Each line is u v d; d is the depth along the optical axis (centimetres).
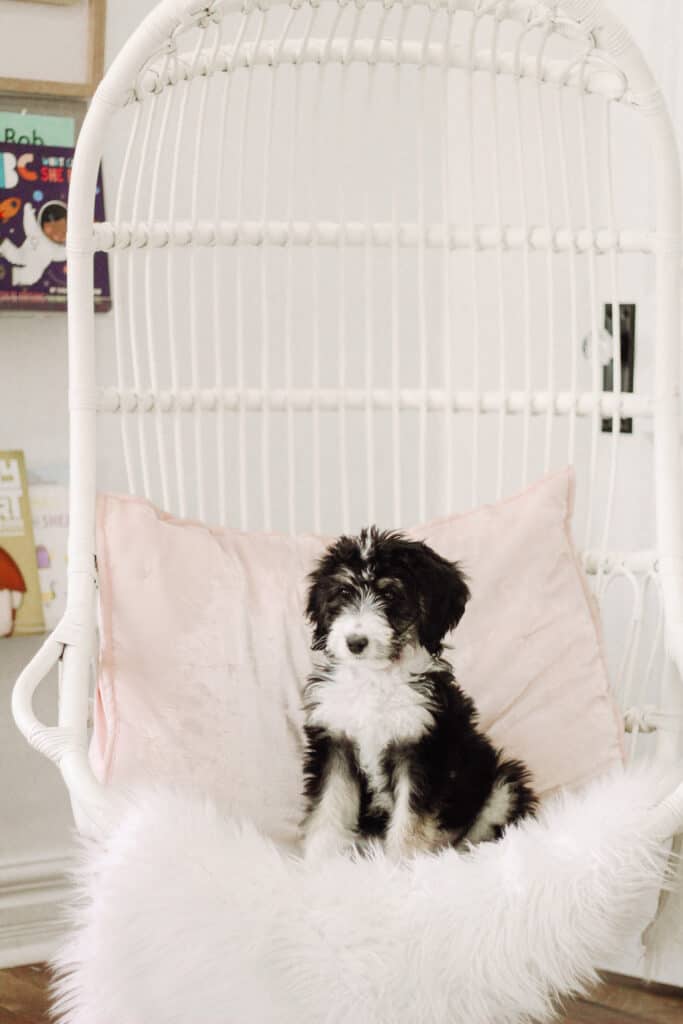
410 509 263
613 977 212
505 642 166
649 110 173
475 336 189
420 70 181
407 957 110
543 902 114
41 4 219
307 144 246
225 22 236
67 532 223
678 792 127
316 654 162
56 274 221
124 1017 115
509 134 256
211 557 167
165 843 115
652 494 235
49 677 230
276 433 246
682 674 162
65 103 222
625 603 241
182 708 156
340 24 247
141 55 164
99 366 233
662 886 128
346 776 151
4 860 231
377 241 188
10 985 217
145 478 184
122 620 161
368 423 190
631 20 234
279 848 146
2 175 216
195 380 185
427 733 148
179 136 177
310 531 252
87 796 129
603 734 162
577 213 249
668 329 179
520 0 173
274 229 184
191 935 109
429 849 142
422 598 151
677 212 178
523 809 150
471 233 187
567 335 255
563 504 177
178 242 181
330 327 251
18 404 227
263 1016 110
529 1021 116
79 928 128
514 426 260
